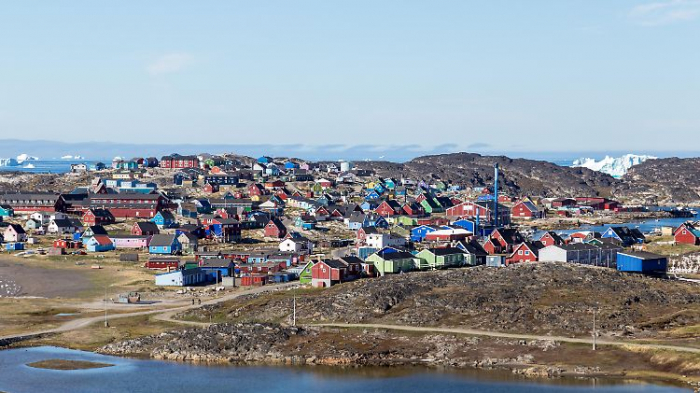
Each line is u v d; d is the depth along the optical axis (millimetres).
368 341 144125
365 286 173500
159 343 146875
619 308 155250
